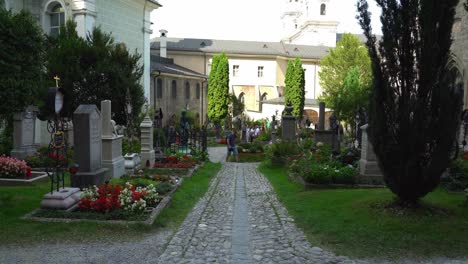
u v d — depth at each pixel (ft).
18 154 48.29
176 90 162.61
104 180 33.88
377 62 26.37
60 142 28.84
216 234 24.85
